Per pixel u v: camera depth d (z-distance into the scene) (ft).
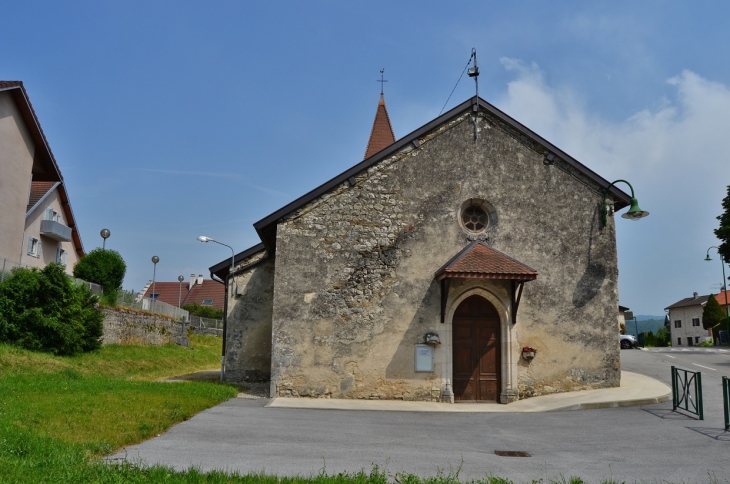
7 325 57.11
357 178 48.70
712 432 32.04
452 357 47.19
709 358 81.46
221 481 19.69
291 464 23.48
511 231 49.01
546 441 30.40
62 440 24.43
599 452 27.61
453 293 47.50
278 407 40.73
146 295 204.33
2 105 73.67
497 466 24.52
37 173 88.28
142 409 33.06
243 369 55.72
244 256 57.57
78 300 64.69
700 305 214.90
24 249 94.02
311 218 47.98
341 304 47.06
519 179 49.83
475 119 50.21
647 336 179.32
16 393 36.40
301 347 46.47
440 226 48.55
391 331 47.01
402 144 49.06
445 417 38.99
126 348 79.30
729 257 115.34
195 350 104.37
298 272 47.21
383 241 48.01
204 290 200.34
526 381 47.29
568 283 48.88
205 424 32.04
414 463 24.58
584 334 48.39
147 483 19.01
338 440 29.17
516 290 47.98
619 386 48.24
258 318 56.54
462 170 49.44
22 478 18.39
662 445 29.04
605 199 50.08
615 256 49.70
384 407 42.57
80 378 51.11
